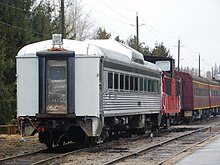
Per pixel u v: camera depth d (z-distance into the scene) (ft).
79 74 62.39
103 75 64.13
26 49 64.08
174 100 117.39
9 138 88.07
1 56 100.83
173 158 55.42
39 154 60.34
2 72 101.45
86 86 62.28
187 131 104.78
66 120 62.85
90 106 62.23
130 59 78.89
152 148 67.62
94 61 62.23
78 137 66.44
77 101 62.49
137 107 80.94
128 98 75.87
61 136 65.51
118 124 74.74
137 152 60.08
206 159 53.21
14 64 107.65
